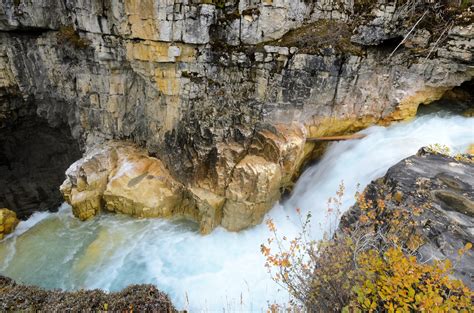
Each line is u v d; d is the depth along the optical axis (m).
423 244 5.60
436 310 3.90
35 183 15.20
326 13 11.45
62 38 12.38
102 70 12.36
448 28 10.60
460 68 10.91
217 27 10.78
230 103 11.30
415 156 8.42
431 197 6.73
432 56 11.13
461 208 6.45
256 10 10.59
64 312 7.05
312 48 10.70
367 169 10.81
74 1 11.27
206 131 11.38
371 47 11.23
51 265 10.62
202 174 11.83
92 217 12.47
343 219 7.09
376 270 4.71
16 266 10.67
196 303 9.04
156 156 12.98
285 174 11.58
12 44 13.23
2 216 12.08
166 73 11.09
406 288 4.57
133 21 10.27
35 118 15.09
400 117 12.16
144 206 11.99
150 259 10.64
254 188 10.93
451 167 7.85
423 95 11.91
